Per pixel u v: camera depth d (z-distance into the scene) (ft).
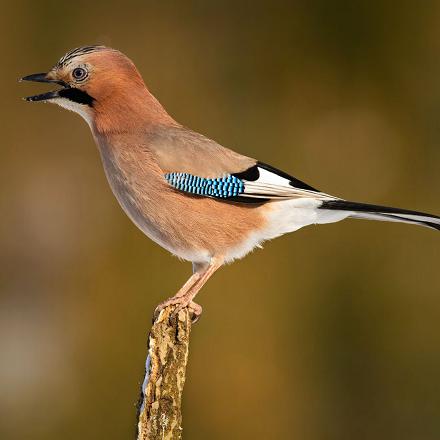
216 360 40.63
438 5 46.96
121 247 43.68
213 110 46.65
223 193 28.53
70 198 45.96
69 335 43.42
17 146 46.70
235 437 40.40
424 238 42.83
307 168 46.06
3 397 43.55
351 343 42.24
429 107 46.70
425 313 42.68
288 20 47.73
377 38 47.09
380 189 45.70
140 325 41.93
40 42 47.73
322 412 41.47
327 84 47.06
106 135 29.12
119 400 41.65
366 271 42.65
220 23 47.91
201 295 40.88
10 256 45.78
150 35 47.73
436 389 42.39
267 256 41.73
